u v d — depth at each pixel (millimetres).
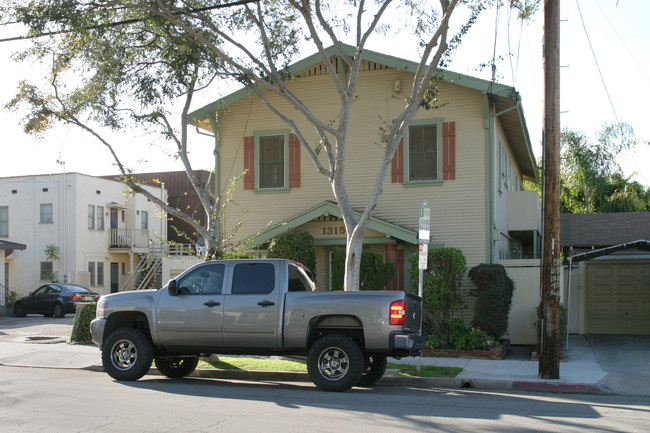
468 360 14461
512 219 21266
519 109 18156
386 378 12148
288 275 11125
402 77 18594
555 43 12055
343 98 13938
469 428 7688
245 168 19766
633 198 32062
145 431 7379
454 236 17938
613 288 20344
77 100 15477
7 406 8922
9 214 35812
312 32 13797
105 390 10445
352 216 13828
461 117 18141
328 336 10500
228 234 19359
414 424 7891
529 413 8844
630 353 15844
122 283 38531
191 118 18328
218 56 14891
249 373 12656
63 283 32594
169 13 13414
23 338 18844
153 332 11312
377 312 10305
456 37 13758
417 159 18469
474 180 17938
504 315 16188
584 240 20422
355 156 18875
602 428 7840
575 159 31828
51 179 35219
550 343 11891
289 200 19391
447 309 15984
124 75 15383
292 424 7805
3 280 31969
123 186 38750
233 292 11070
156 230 40969
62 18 13273
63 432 7301
